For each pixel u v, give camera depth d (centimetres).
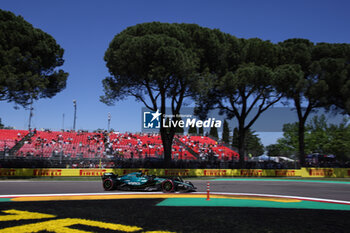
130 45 2531
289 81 2859
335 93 3038
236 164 3225
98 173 2731
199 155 4019
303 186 1888
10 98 2655
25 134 3934
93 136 4181
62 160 2844
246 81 2853
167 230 671
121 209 954
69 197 1270
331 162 3222
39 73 2850
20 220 762
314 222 775
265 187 1791
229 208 991
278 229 695
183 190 1482
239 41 3231
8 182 2114
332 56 3170
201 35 2900
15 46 2592
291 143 6038
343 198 1288
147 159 3089
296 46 3216
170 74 2592
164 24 2841
